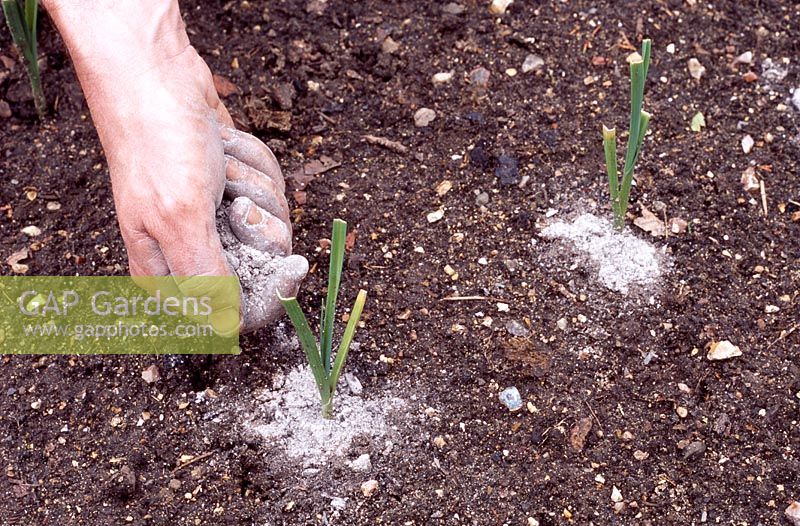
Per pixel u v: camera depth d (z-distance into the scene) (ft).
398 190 4.34
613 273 4.17
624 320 4.11
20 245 4.24
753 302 4.14
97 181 4.35
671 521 3.84
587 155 4.38
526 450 3.93
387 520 3.84
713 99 4.51
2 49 4.60
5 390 4.02
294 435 3.93
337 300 4.14
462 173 4.37
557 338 4.09
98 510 3.85
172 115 3.57
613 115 4.46
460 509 3.85
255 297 3.69
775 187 4.33
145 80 3.59
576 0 4.70
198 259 3.53
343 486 3.87
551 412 3.98
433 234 4.26
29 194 4.33
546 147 4.40
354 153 4.43
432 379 4.02
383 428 3.95
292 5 4.72
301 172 4.38
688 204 4.30
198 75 3.71
